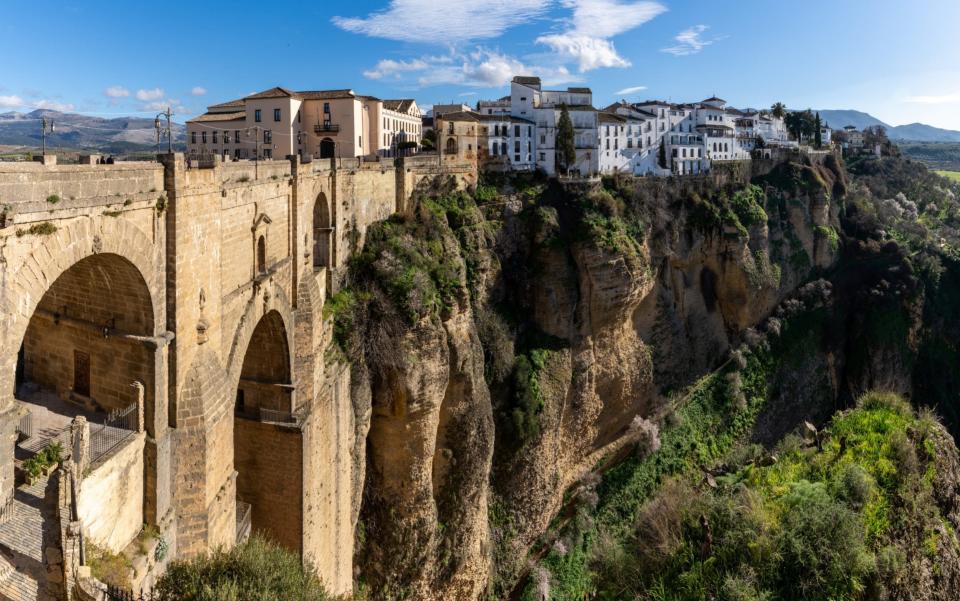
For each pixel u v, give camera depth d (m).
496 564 58.84
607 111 105.25
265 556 20.70
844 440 45.81
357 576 47.34
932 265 102.06
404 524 49.25
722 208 89.69
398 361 46.81
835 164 112.69
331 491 40.84
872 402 52.31
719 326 90.62
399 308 48.34
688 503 41.78
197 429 24.70
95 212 19.27
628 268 71.56
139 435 22.28
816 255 102.50
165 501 23.69
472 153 75.44
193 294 24.88
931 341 101.06
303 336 36.94
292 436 34.84
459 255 60.12
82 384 24.83
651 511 43.91
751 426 86.00
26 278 16.92
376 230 52.84
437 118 72.94
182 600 18.23
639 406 77.62
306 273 38.38
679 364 83.50
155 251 22.58
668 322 82.31
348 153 72.12
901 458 43.34
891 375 96.25
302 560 26.98
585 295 70.38
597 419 72.81
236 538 30.67
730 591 33.00
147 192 21.81
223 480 27.30
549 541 64.31
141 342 22.52
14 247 16.39
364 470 47.09
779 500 38.97
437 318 50.50
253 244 31.36
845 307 100.38
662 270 83.31
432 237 57.28
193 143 74.50
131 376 23.05
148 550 21.72
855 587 33.38
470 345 53.75
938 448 46.81
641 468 73.62
